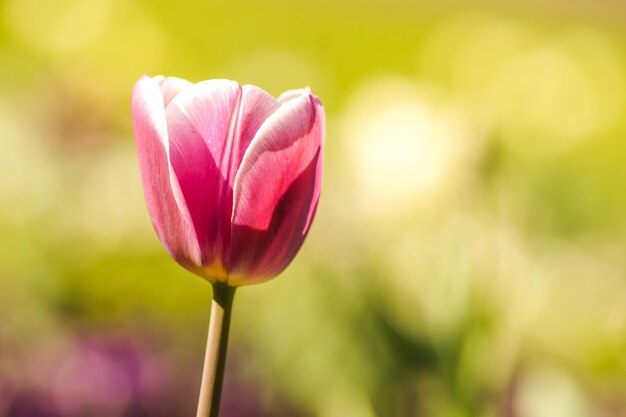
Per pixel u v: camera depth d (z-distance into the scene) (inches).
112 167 69.8
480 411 40.6
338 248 57.0
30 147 72.2
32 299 60.3
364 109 63.0
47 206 67.7
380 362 43.4
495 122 51.8
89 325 58.0
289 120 27.1
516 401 41.0
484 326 42.8
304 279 56.4
